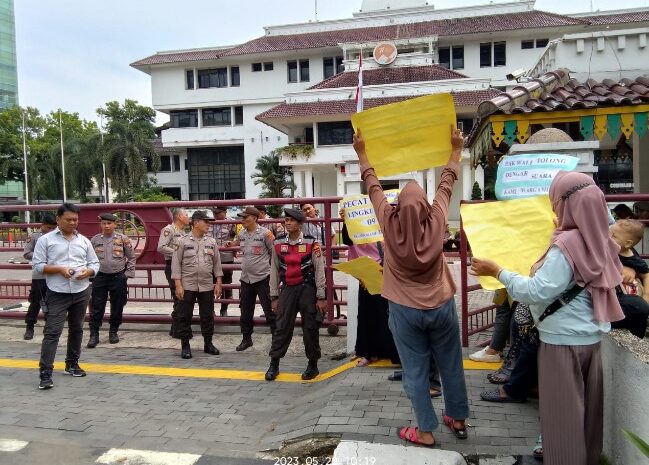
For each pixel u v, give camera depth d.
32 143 50.00
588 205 2.64
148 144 44.19
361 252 5.21
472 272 3.25
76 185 48.22
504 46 37.78
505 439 3.58
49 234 5.49
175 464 3.69
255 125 42.59
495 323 4.99
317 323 5.46
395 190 5.04
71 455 3.85
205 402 4.92
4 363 6.28
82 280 5.60
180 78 43.31
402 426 3.83
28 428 4.35
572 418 2.72
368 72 34.78
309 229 7.07
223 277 8.42
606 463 3.10
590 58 6.71
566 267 2.65
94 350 6.87
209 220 6.50
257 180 39.44
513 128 5.27
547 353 2.81
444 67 36.81
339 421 3.95
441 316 3.31
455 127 3.37
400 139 3.44
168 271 7.32
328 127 33.84
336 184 38.56
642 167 9.74
